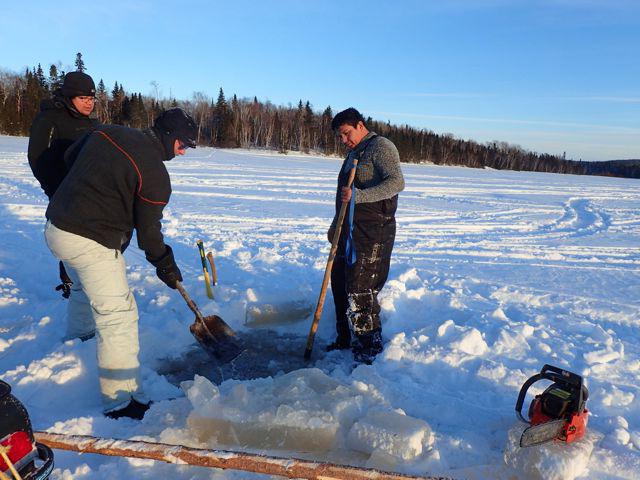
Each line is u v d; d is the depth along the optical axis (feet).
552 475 7.70
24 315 14.74
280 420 8.68
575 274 23.21
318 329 14.93
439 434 9.12
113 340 9.71
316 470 7.06
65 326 13.75
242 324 15.02
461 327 13.84
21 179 45.55
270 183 59.26
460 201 53.42
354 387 10.16
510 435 8.20
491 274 22.61
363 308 12.69
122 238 9.96
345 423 9.04
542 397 8.38
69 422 9.08
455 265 24.23
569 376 8.32
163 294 16.22
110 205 9.39
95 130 9.59
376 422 8.66
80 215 9.27
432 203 50.06
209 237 26.91
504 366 11.85
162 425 9.21
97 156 9.25
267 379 10.83
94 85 13.71
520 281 21.52
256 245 25.52
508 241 31.63
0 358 12.21
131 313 10.02
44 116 13.32
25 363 11.84
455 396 10.93
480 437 9.14
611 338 14.33
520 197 62.34
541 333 14.30
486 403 10.67
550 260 26.53
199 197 43.16
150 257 10.49
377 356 12.66
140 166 9.21
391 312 15.10
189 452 7.39
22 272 19.06
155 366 12.42
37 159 13.44
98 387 10.93
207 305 15.24
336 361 12.92
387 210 12.37
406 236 31.63
